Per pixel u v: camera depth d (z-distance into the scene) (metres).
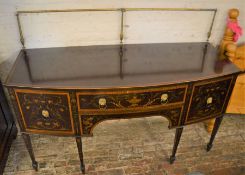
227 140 2.14
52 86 1.36
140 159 1.95
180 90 1.48
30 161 1.90
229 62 1.67
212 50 1.84
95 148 2.03
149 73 1.51
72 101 1.42
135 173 1.85
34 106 1.46
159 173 1.85
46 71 1.50
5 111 1.90
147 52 1.77
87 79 1.43
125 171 1.86
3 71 1.86
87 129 1.56
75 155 1.97
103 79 1.44
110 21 1.76
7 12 1.62
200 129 2.23
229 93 1.67
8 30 1.69
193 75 1.49
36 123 1.54
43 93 1.39
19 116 1.51
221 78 1.53
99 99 1.42
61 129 1.56
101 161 1.92
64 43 1.81
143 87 1.39
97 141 2.09
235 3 1.83
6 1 1.58
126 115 1.53
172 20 1.83
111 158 1.95
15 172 1.82
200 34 1.94
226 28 1.81
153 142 2.10
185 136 2.16
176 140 1.77
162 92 1.46
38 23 1.69
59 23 1.72
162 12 1.79
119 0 1.69
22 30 1.70
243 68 2.08
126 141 2.10
